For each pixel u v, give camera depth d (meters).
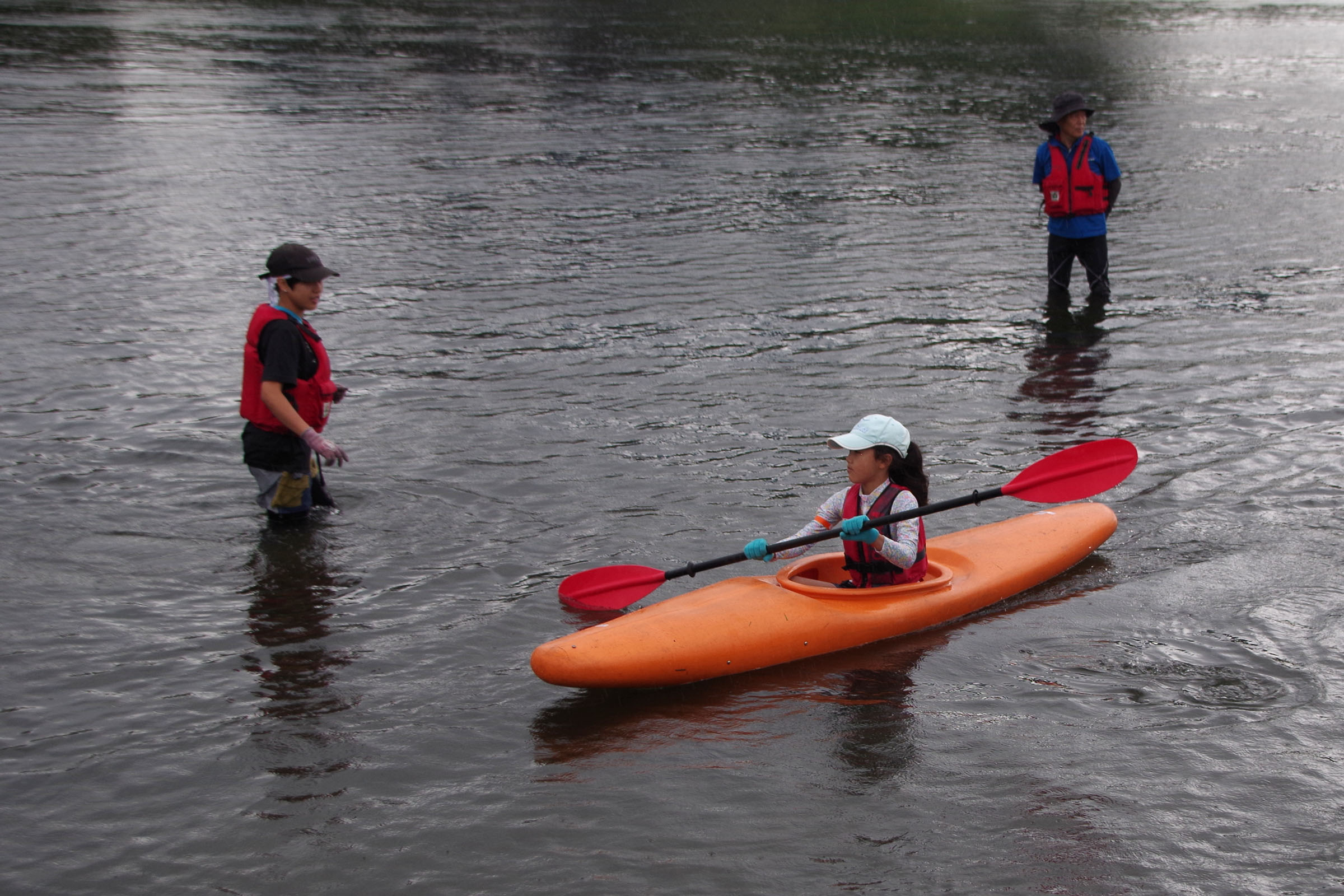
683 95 24.67
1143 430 7.96
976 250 13.25
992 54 31.23
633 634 4.82
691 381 9.02
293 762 4.25
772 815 3.93
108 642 5.12
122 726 4.48
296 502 6.45
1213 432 7.89
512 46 31.14
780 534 6.34
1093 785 4.08
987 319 10.75
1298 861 3.66
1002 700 4.71
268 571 5.86
